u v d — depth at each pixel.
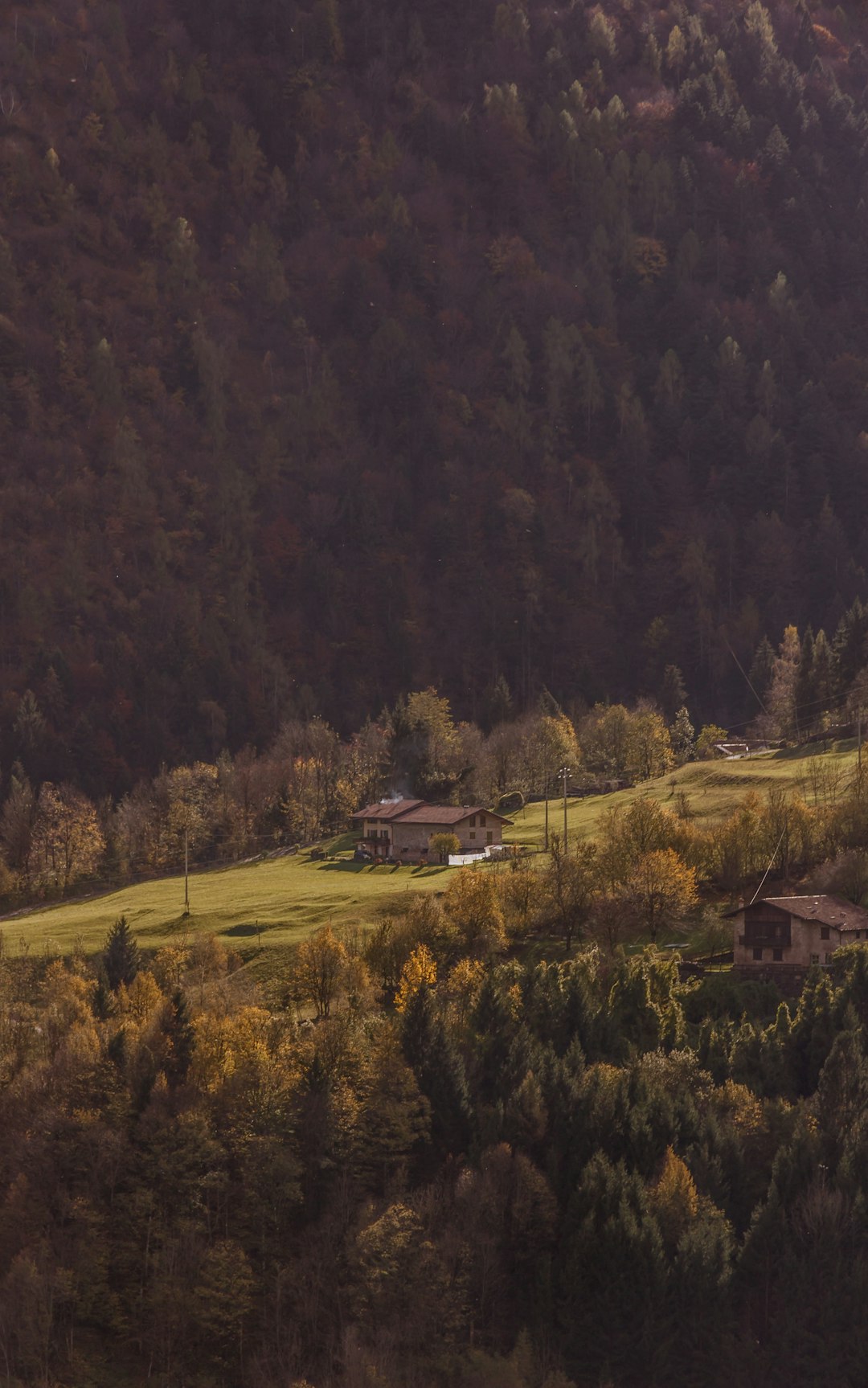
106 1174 117.69
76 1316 110.88
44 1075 128.25
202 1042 131.75
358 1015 145.12
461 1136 123.56
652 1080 127.31
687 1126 122.56
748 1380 107.62
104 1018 142.12
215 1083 124.50
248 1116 120.50
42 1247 111.12
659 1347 108.06
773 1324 109.81
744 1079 131.00
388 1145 120.25
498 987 140.38
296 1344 108.75
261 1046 126.19
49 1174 117.38
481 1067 130.25
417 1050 127.12
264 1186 115.38
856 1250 113.06
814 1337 108.31
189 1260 111.88
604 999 146.00
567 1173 118.69
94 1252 112.00
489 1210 113.69
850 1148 119.44
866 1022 136.12
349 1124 121.19
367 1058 129.00
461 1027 136.38
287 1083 123.69
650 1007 141.38
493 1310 111.81
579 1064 129.25
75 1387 105.69
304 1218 118.00
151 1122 120.00
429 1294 107.00
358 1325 107.12
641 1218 113.25
